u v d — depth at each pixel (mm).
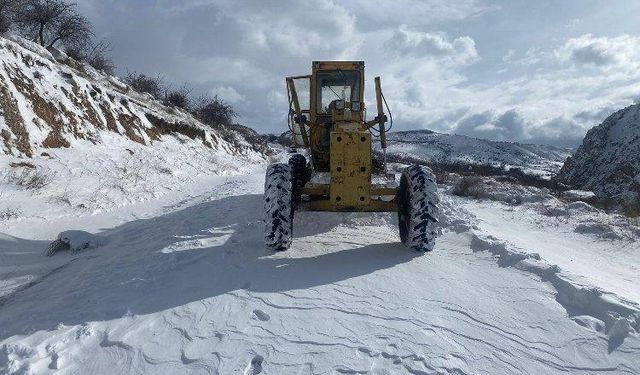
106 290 4320
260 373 2908
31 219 7727
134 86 27812
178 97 30688
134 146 15422
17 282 5207
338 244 5688
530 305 3916
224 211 8062
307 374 2891
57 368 3012
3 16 15422
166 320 3592
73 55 21828
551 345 3324
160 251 5414
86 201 9219
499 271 4762
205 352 3131
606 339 3373
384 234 6316
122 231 7488
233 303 3842
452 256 5262
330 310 3715
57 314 3828
